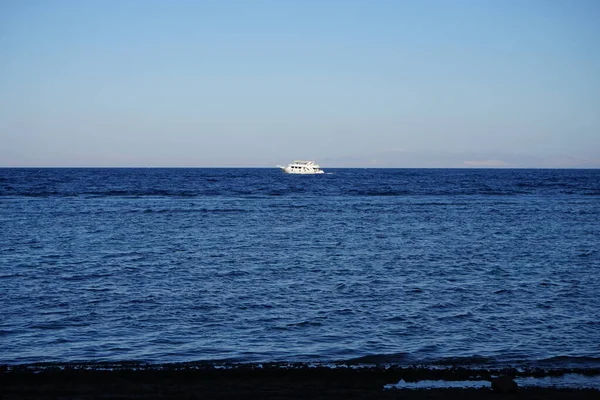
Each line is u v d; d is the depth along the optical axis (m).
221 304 23.00
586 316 21.67
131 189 117.38
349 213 67.25
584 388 14.41
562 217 62.84
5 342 18.14
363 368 15.76
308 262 33.22
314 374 15.22
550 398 13.66
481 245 40.81
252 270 30.55
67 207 72.25
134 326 19.95
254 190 119.44
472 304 23.31
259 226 52.66
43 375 14.89
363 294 24.94
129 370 15.29
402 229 50.84
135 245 39.81
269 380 14.85
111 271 29.98
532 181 178.88
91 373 15.09
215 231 48.50
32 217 59.06
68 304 22.83
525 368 16.06
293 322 20.53
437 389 14.32
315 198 95.12
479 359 16.91
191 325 20.11
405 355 17.25
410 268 31.39
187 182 157.50
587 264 33.16
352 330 19.67
